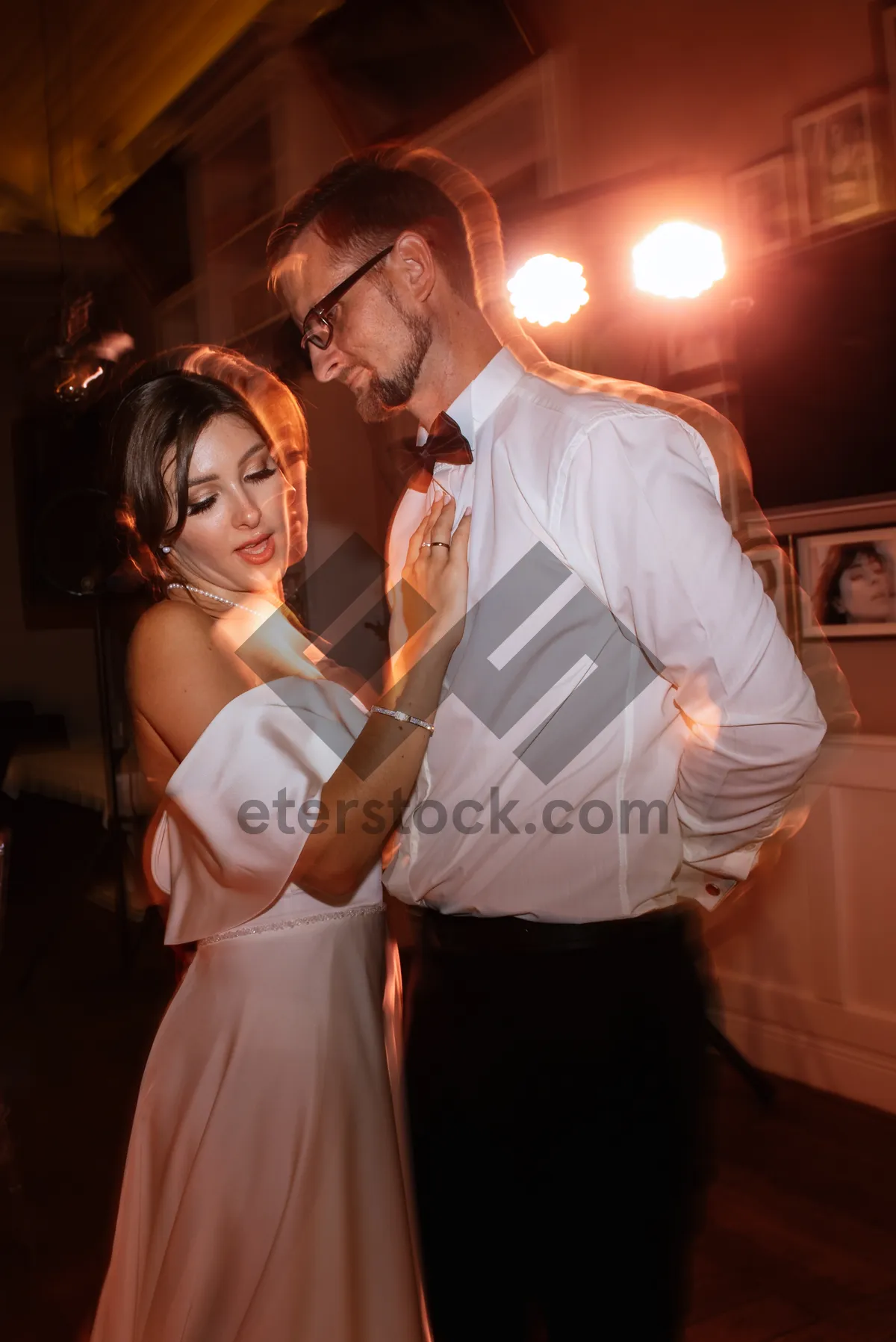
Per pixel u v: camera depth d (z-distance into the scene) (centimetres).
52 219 654
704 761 128
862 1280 224
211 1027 146
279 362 161
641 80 343
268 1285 139
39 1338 219
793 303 305
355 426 475
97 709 793
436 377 145
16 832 644
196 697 145
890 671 292
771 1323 211
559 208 341
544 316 347
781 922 319
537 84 368
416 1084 142
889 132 276
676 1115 131
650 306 344
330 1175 142
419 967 143
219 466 152
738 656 123
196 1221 141
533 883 130
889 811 290
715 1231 243
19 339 769
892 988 293
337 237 145
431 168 148
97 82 515
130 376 157
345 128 441
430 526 139
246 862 142
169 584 157
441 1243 141
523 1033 131
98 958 487
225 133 515
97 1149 302
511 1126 132
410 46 395
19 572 783
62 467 567
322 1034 144
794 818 148
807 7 293
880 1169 267
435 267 143
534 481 131
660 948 131
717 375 328
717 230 325
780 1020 321
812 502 305
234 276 550
